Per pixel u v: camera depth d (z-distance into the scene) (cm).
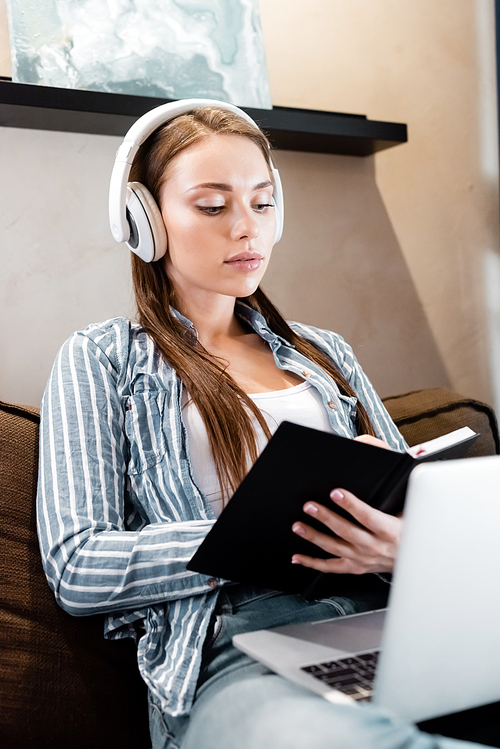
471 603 68
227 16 163
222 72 161
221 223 115
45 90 137
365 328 202
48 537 97
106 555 93
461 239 219
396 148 206
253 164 117
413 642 67
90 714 97
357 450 76
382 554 86
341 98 196
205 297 124
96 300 161
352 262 199
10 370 152
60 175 156
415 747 58
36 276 154
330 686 70
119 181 115
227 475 106
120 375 114
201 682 88
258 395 117
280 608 95
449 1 215
